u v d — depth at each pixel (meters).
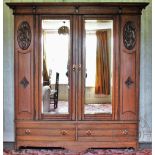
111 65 3.37
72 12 3.31
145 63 3.93
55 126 3.38
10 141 3.98
